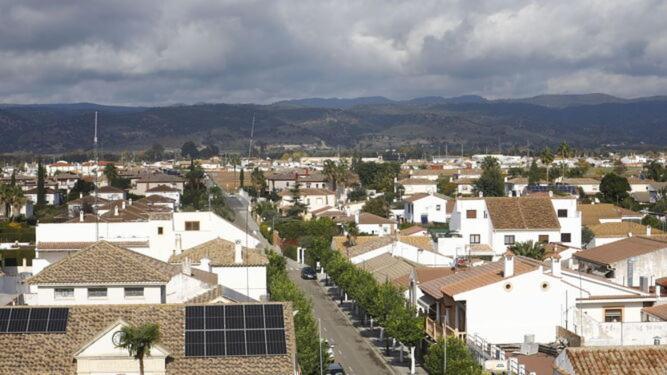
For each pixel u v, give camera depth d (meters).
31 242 155.88
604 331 67.88
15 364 48.50
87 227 107.12
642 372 43.50
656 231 137.62
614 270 89.50
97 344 48.41
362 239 145.00
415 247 118.44
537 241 126.69
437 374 68.19
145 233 106.94
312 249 147.75
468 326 73.00
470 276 79.94
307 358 66.56
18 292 75.62
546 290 73.38
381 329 95.81
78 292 62.31
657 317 70.50
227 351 49.56
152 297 62.78
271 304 52.88
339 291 128.00
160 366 48.22
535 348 66.50
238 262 83.06
